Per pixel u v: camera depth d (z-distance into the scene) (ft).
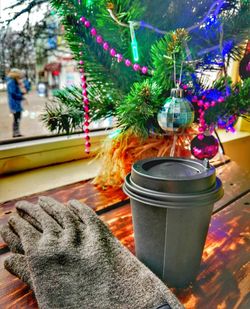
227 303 1.11
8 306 1.04
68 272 1.04
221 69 2.07
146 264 1.19
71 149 2.72
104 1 1.64
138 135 1.95
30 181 2.25
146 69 1.76
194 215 1.07
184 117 1.59
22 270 1.11
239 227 1.67
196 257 1.17
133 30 1.68
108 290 0.97
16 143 2.48
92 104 1.91
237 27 1.92
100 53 1.82
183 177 1.05
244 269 1.30
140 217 1.13
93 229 1.26
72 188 2.10
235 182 2.37
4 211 1.73
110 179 2.10
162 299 0.92
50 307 0.93
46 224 1.27
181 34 1.58
